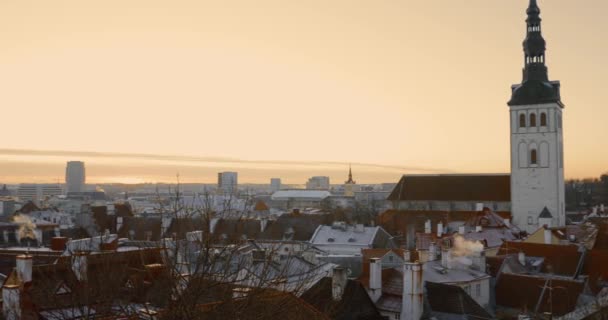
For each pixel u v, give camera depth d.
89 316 34.53
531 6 180.50
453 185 198.12
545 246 99.69
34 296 39.34
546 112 176.62
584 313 66.31
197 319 33.12
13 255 66.06
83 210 161.12
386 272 68.62
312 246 132.88
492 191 193.00
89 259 41.72
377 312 59.94
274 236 150.25
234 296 40.00
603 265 91.62
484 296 78.94
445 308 64.56
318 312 46.47
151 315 33.56
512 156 180.75
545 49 180.50
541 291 79.12
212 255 43.22
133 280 38.81
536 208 177.25
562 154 184.62
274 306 36.75
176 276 35.12
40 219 192.38
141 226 152.00
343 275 58.28
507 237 136.12
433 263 81.38
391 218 188.38
